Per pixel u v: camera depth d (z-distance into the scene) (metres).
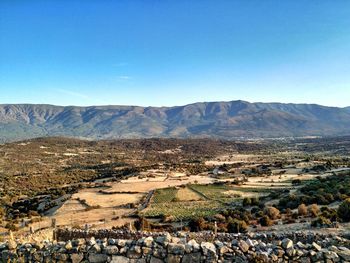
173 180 147.25
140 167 195.62
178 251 10.57
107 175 176.50
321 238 16.83
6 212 95.00
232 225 37.72
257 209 66.00
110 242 11.08
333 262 10.38
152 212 78.50
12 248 11.55
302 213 48.06
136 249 10.73
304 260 10.45
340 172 123.25
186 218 62.38
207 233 18.97
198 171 180.38
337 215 34.94
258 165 186.75
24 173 185.62
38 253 11.27
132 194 117.88
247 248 10.71
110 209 91.00
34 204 106.50
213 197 104.19
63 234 21.47
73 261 10.97
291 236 17.28
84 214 82.12
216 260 10.46
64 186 147.38
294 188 97.06
